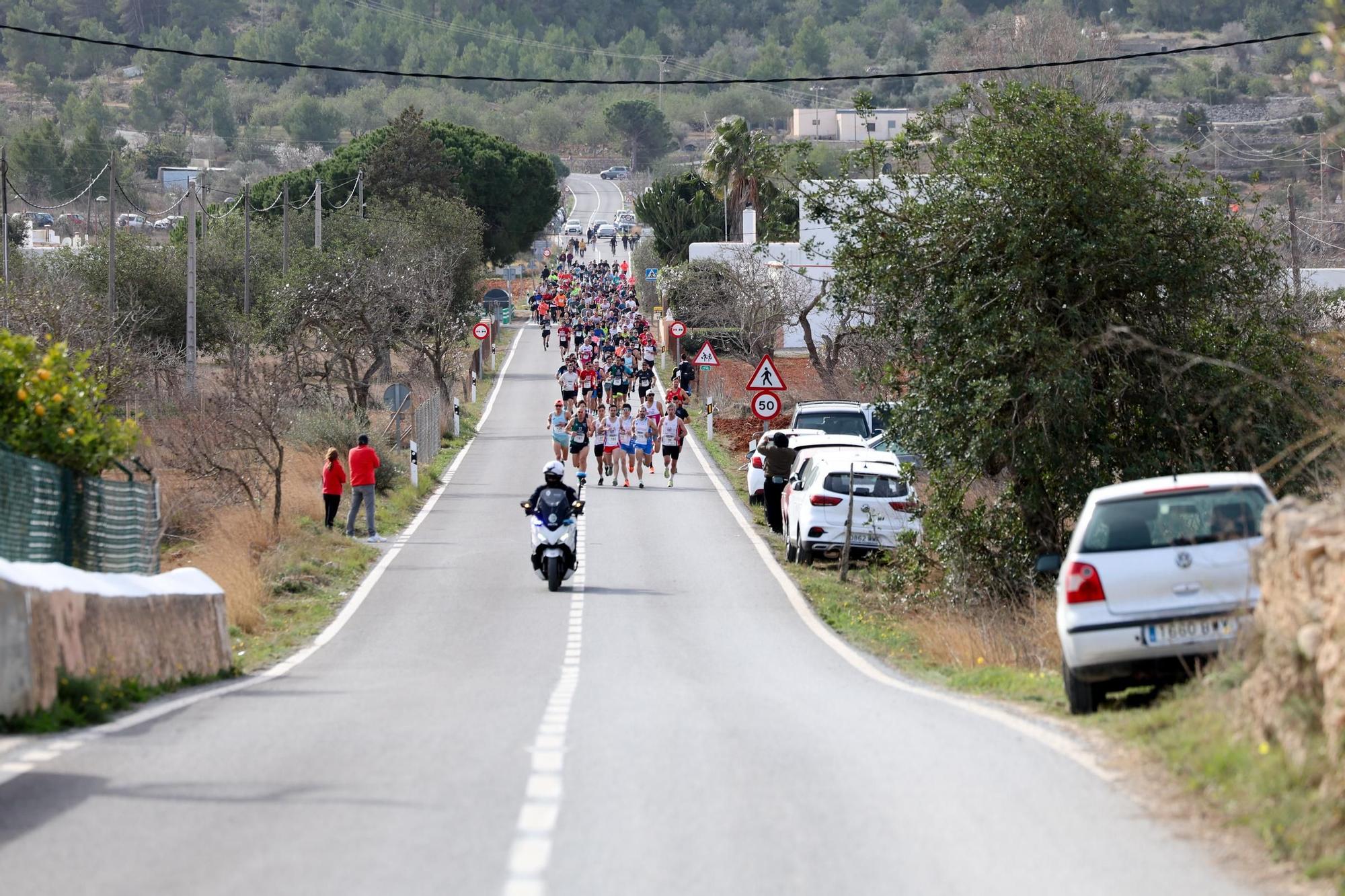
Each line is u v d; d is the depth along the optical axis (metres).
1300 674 18.47
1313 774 16.94
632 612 45.81
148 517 38.88
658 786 19.30
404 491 78.31
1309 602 18.72
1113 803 17.97
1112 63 196.25
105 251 127.94
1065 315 44.94
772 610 46.78
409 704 27.78
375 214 158.25
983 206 45.59
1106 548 25.47
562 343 174.50
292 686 31.61
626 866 15.36
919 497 56.25
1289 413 42.81
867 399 91.50
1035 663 34.34
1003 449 44.47
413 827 17.03
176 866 15.34
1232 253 45.94
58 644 25.09
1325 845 15.24
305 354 103.62
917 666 35.59
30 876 14.95
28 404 32.12
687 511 74.31
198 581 35.09
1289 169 164.88
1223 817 16.94
